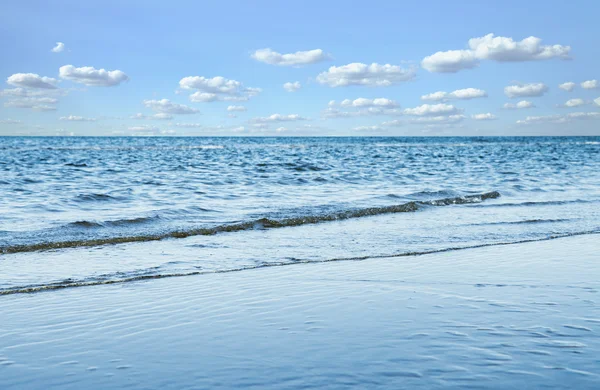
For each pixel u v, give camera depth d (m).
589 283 4.77
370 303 4.00
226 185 17.67
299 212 10.59
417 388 2.33
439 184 18.75
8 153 43.06
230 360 2.73
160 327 3.40
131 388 2.38
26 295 4.44
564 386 2.34
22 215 10.09
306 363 2.67
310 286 4.71
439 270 5.49
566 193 15.84
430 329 3.27
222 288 4.65
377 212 11.04
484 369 2.56
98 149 56.38
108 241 7.44
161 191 15.34
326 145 87.94
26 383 2.45
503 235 8.27
